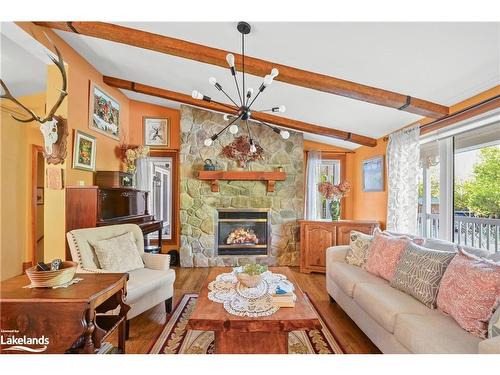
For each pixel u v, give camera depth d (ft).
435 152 10.30
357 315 7.75
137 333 7.83
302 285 12.15
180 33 7.81
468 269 5.46
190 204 14.98
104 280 5.87
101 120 12.36
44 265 5.58
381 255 8.44
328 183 14.08
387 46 6.45
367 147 15.25
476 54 6.22
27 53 8.99
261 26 6.63
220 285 6.95
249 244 15.25
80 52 10.51
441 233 9.69
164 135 16.15
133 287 7.55
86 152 10.94
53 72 9.68
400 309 5.98
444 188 9.59
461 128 8.54
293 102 11.59
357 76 8.12
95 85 11.81
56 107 8.47
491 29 5.37
